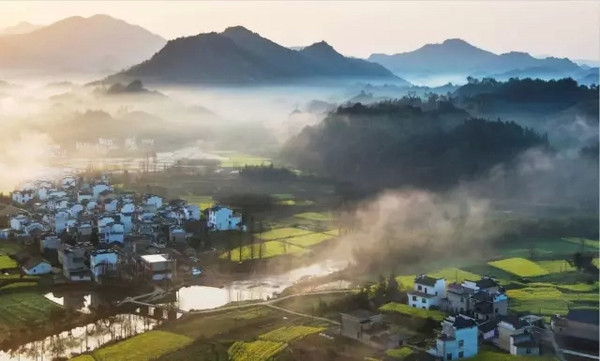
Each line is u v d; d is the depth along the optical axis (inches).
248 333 6087.6
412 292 6653.5
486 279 6958.7
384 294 6953.7
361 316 5836.6
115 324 6560.0
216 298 7465.6
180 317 6678.2
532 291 7199.8
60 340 6092.5
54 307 6983.3
